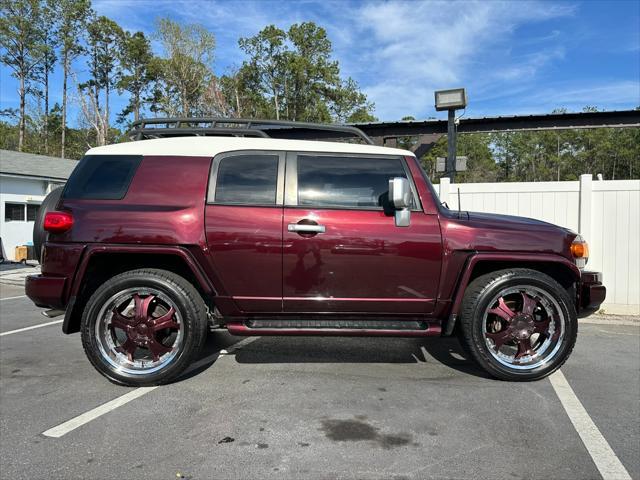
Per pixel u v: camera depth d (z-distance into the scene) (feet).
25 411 10.82
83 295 12.50
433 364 14.29
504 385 12.48
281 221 12.03
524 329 12.51
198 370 13.69
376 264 12.10
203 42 140.15
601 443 9.30
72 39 166.50
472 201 24.84
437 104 36.76
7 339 17.79
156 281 11.90
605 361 14.78
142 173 12.42
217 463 8.52
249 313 12.40
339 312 12.42
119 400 11.43
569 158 197.98
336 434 9.64
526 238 12.36
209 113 142.51
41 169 63.62
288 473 8.18
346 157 12.71
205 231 11.94
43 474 8.16
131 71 176.45
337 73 176.04
